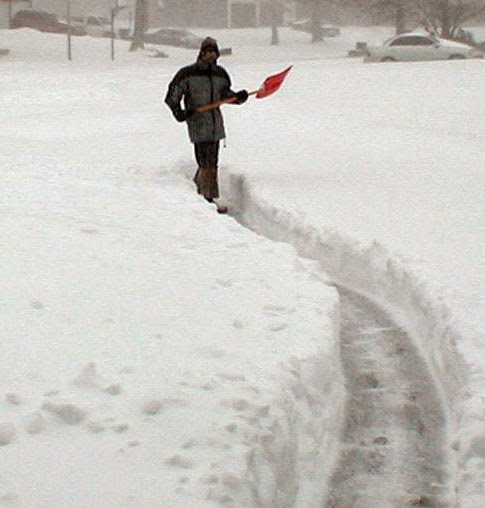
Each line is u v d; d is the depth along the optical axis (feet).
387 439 20.25
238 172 46.57
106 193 38.91
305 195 40.40
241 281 26.25
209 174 43.14
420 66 109.29
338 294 27.17
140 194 39.14
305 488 17.94
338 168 48.19
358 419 21.20
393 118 71.51
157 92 95.35
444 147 55.88
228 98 43.04
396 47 139.44
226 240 30.89
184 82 42.52
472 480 17.28
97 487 14.80
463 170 47.24
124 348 20.08
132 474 15.21
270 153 53.67
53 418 16.83
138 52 186.70
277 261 28.60
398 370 23.77
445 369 22.57
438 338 23.91
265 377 19.19
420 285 26.76
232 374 19.08
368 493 18.16
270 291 25.45
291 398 19.04
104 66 141.69
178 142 59.26
